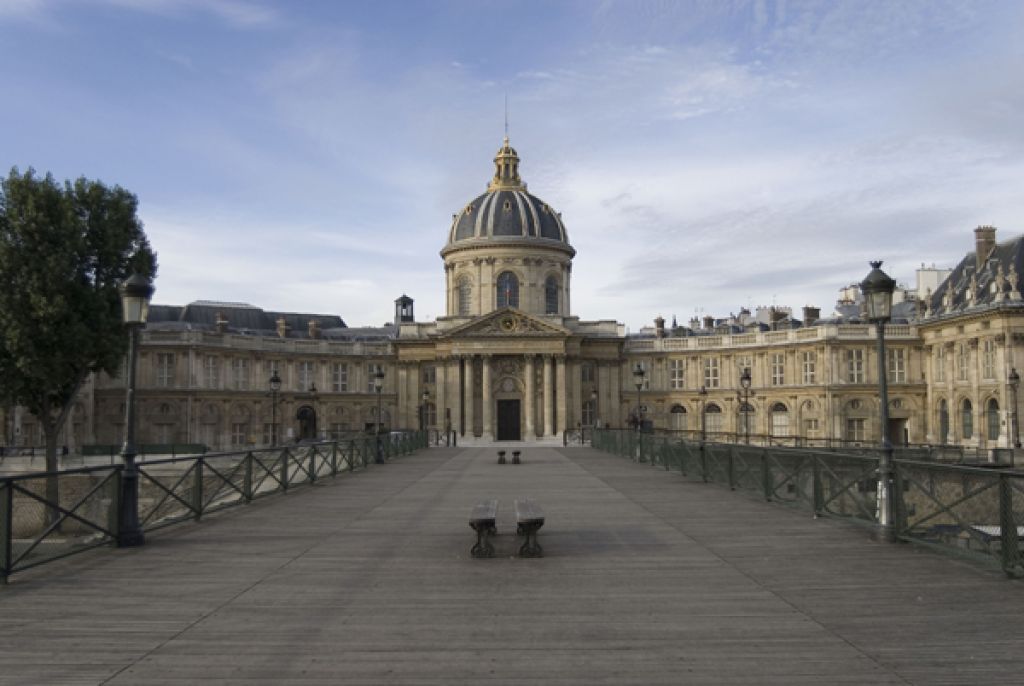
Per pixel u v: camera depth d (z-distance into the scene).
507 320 57.81
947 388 51.09
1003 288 45.09
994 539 9.70
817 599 8.34
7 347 30.58
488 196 65.50
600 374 61.94
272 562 10.38
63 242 31.39
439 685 5.96
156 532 12.71
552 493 18.52
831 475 13.63
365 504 16.47
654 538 12.06
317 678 6.11
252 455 16.92
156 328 59.66
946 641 6.91
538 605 8.18
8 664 6.45
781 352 58.69
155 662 6.49
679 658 6.52
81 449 46.38
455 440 49.59
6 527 9.23
